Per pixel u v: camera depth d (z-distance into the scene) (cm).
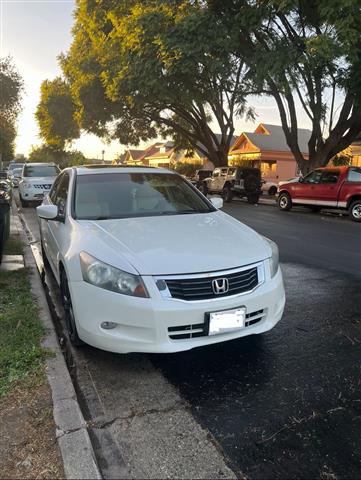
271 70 1473
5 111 2384
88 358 384
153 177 526
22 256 721
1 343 385
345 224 1362
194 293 331
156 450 268
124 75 1848
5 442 264
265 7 1416
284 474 249
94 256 350
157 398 326
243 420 298
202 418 301
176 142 3666
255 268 362
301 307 526
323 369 370
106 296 333
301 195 1677
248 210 1792
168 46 1573
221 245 372
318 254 854
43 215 455
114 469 252
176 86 1847
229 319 338
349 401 322
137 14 1808
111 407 314
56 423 280
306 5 1419
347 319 488
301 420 298
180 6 1673
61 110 3131
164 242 367
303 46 1482
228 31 1538
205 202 511
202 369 369
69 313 402
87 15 2470
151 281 327
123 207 462
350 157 2750
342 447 272
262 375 359
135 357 387
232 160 4191
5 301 497
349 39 1264
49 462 249
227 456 263
